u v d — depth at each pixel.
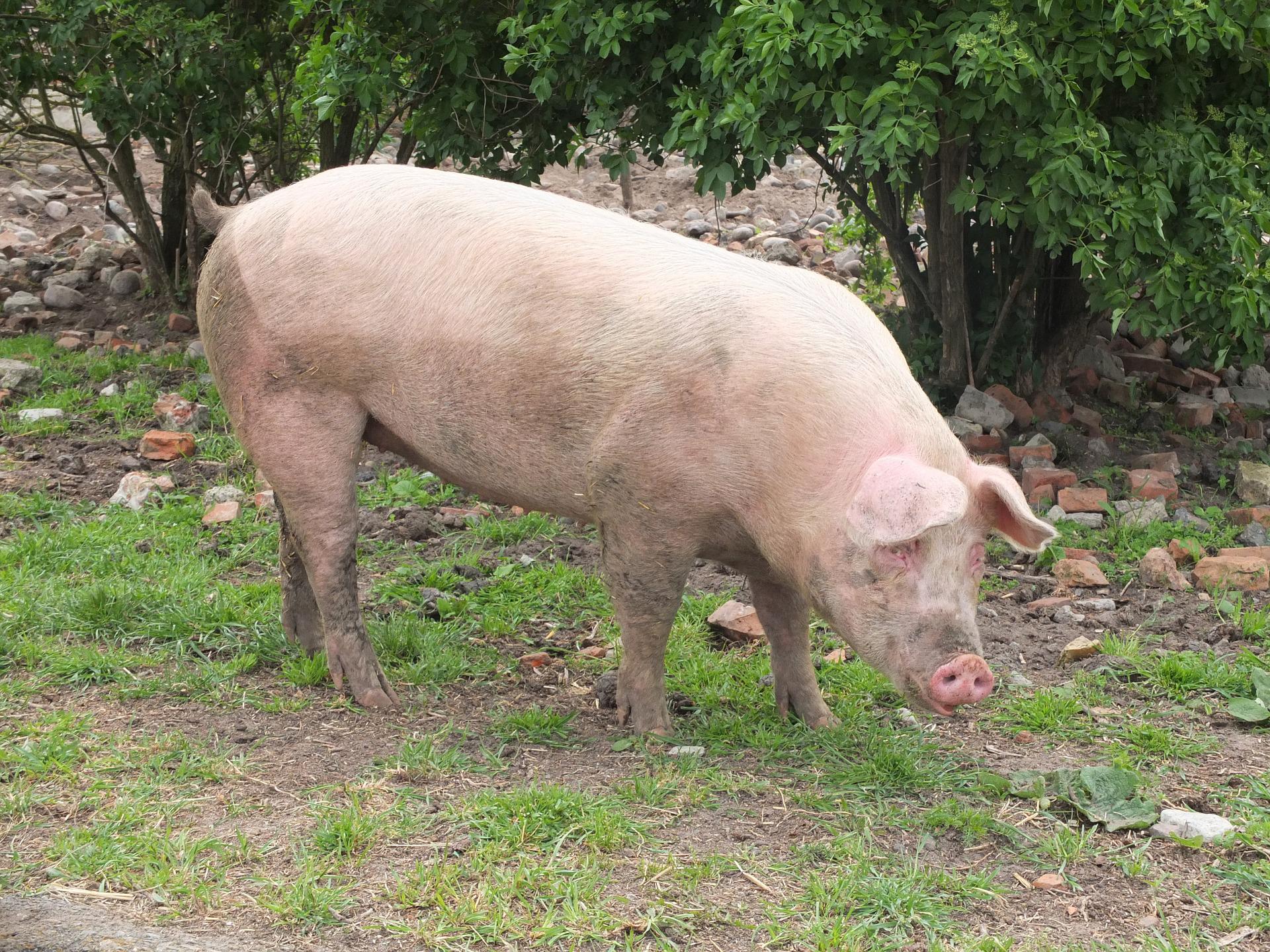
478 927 3.41
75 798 4.04
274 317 4.63
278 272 4.62
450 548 6.54
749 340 4.20
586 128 7.93
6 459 7.37
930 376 8.34
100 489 7.05
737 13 6.45
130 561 5.98
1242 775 4.40
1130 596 6.03
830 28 6.37
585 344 4.32
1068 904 3.66
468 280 4.46
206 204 4.91
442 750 4.46
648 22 6.94
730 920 3.49
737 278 4.37
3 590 5.58
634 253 4.44
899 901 3.57
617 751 4.51
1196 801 4.23
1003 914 3.61
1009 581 6.24
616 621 5.75
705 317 4.25
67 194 13.76
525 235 4.48
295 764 4.33
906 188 8.23
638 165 14.19
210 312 4.80
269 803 4.05
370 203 4.62
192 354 9.16
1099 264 6.65
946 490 3.69
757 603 4.73
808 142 6.89
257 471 7.27
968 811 4.09
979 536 4.07
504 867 3.70
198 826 3.91
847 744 4.62
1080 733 4.71
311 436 4.72
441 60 8.08
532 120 8.27
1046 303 8.35
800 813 4.10
